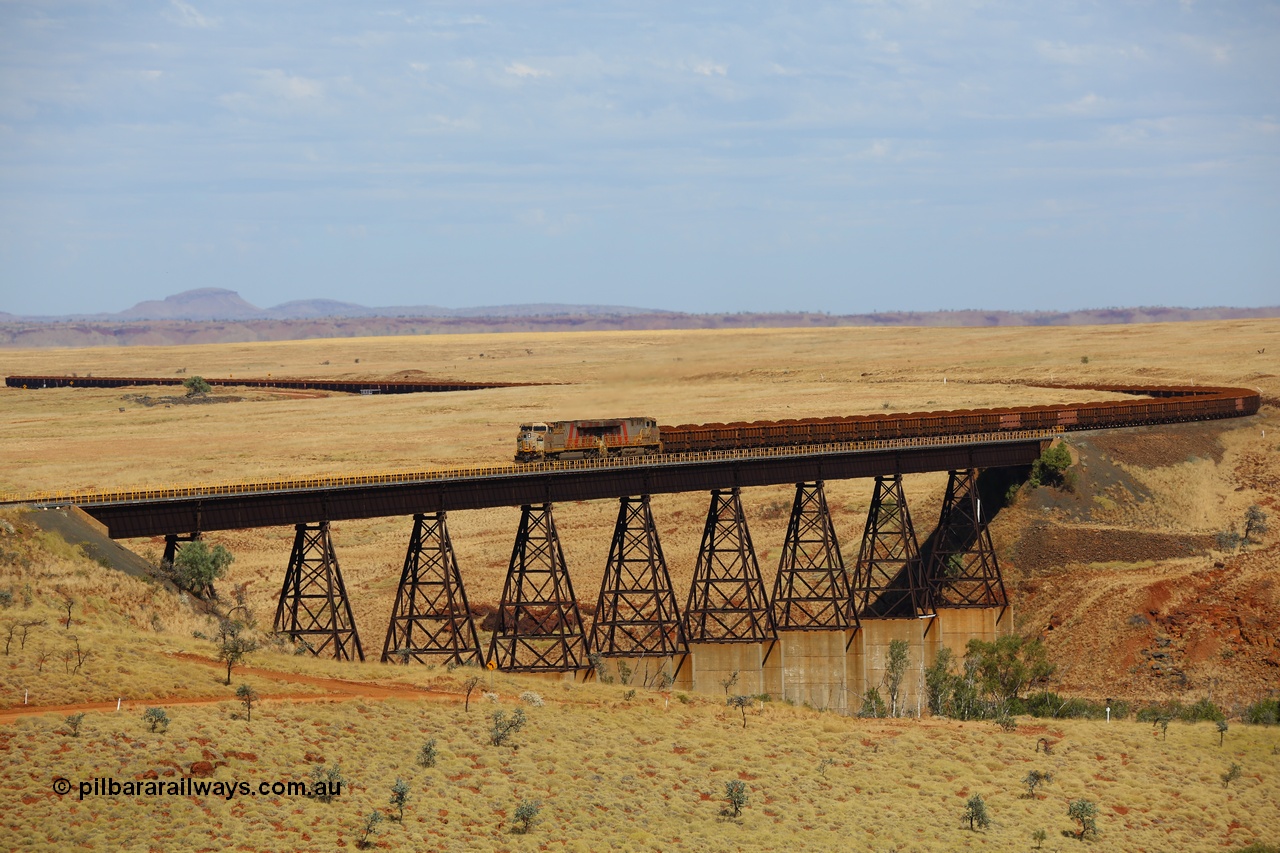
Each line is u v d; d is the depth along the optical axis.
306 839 62.22
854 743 90.88
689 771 80.19
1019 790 84.88
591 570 160.12
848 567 157.00
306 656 93.62
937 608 141.75
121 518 99.88
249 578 157.75
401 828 64.94
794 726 93.50
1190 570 145.00
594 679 112.75
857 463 138.75
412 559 107.38
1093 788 86.56
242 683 79.88
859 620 134.62
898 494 141.50
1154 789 86.69
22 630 79.75
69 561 92.88
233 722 72.94
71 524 97.50
